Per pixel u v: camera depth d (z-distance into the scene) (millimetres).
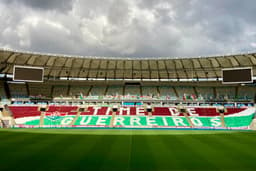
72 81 57906
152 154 17734
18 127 39688
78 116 45750
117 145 21453
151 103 54094
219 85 56219
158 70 53969
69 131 33281
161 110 48688
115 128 39312
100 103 54062
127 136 28234
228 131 35750
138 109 49219
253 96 51188
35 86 55531
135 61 49031
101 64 50844
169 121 43688
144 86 59125
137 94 56719
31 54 43156
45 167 13883
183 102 53438
